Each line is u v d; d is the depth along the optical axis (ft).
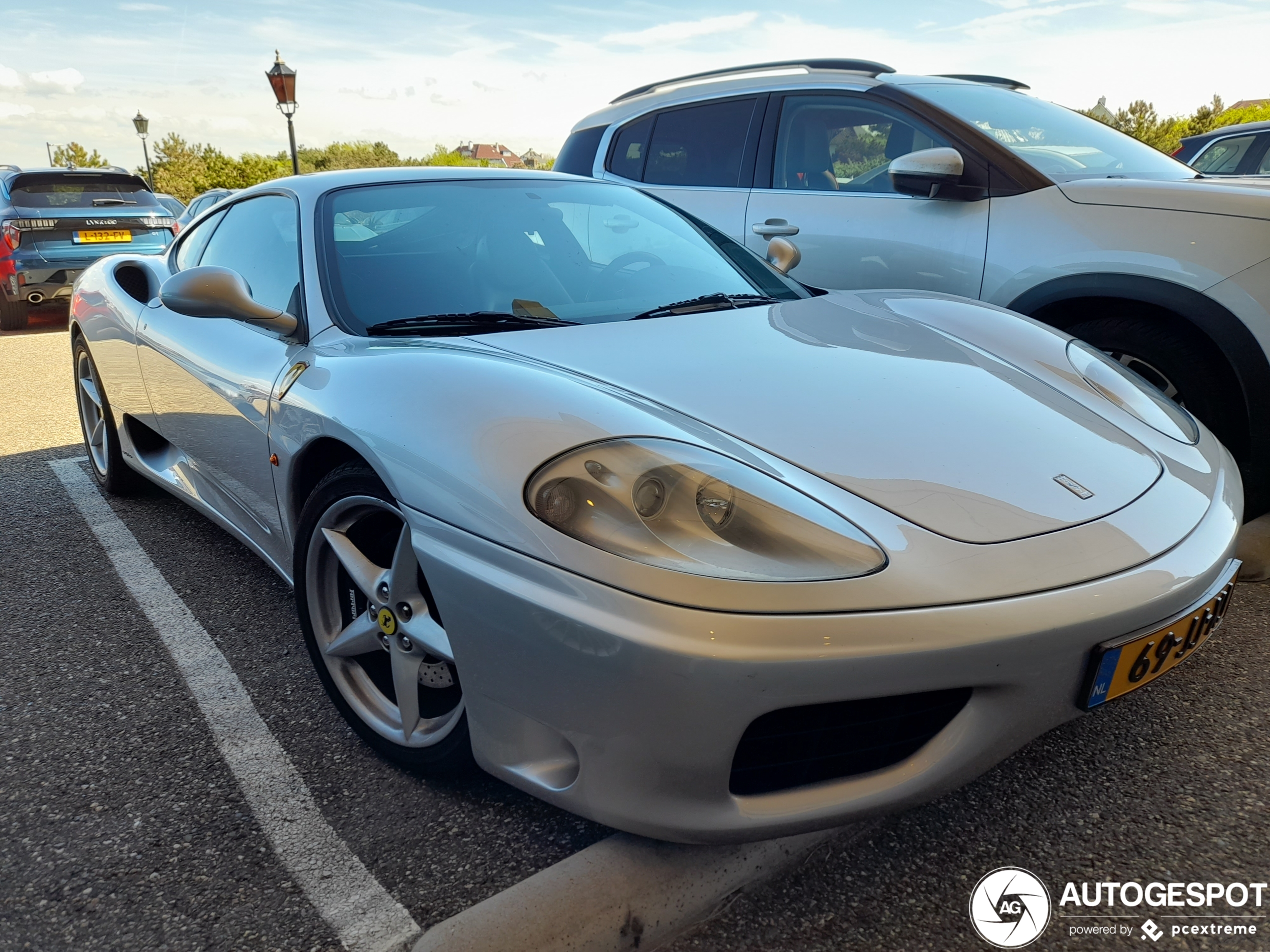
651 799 4.39
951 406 5.56
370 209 7.69
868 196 11.74
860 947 4.53
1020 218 10.23
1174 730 6.24
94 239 31.71
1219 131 26.91
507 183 8.48
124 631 8.20
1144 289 9.12
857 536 4.38
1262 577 8.63
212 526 10.87
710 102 13.76
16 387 20.17
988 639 4.20
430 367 5.58
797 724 4.35
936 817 5.45
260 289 7.91
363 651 6.12
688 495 4.46
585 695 4.35
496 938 4.36
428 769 5.68
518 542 4.52
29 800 5.82
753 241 12.87
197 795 5.83
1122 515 4.92
